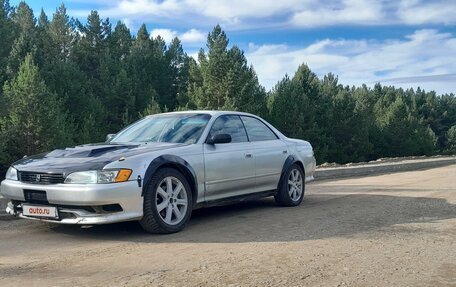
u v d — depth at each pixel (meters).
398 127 80.75
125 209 5.49
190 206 6.21
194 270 4.40
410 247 5.36
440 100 124.50
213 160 6.56
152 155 5.81
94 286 3.96
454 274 4.40
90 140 47.53
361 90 102.12
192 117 7.11
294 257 4.88
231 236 5.87
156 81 77.56
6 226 6.45
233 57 57.44
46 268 4.50
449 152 110.06
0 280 4.13
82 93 57.38
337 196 9.77
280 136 8.26
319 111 68.31
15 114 39.12
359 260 4.80
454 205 8.41
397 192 10.44
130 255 4.95
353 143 68.62
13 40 64.62
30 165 5.84
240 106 54.22
